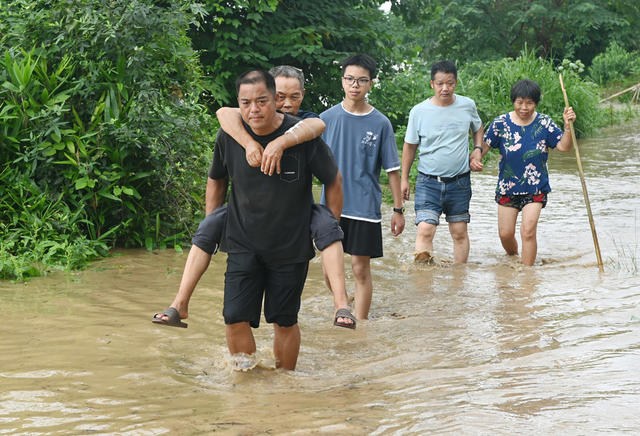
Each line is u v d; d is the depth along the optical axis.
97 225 8.04
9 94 7.90
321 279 7.11
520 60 22.14
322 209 4.32
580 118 21.33
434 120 7.58
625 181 13.07
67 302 6.04
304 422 3.62
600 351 4.59
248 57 16.83
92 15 7.98
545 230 9.30
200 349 4.95
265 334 5.36
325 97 19.19
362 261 5.93
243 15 17.47
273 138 4.11
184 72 8.75
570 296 6.22
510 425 3.46
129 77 8.16
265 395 4.07
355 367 4.64
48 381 4.26
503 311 5.86
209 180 4.41
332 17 18.67
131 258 7.69
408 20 22.89
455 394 3.96
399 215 6.08
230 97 17.27
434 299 6.36
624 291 6.32
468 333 5.30
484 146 7.83
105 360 4.67
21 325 5.39
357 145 5.83
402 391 4.08
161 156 8.19
